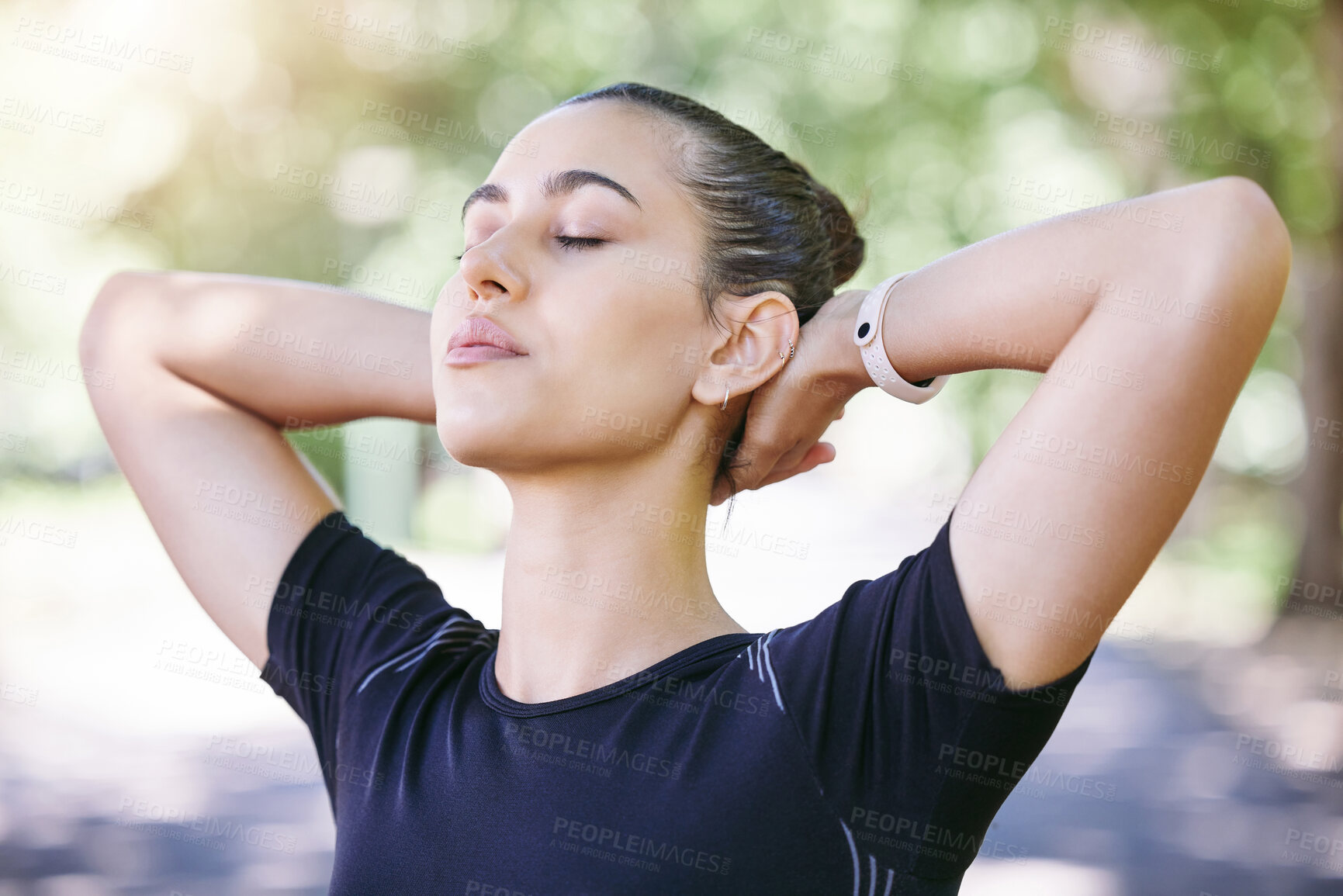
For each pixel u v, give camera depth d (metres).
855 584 1.89
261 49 14.93
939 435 20.73
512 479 2.03
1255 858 7.12
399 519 18.62
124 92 15.02
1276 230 1.66
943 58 14.64
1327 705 12.11
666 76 14.43
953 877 1.77
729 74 14.20
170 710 10.49
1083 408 1.68
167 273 2.71
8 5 14.27
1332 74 14.60
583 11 14.68
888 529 24.72
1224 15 14.36
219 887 6.30
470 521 19.84
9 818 7.47
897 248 14.55
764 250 2.10
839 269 2.46
